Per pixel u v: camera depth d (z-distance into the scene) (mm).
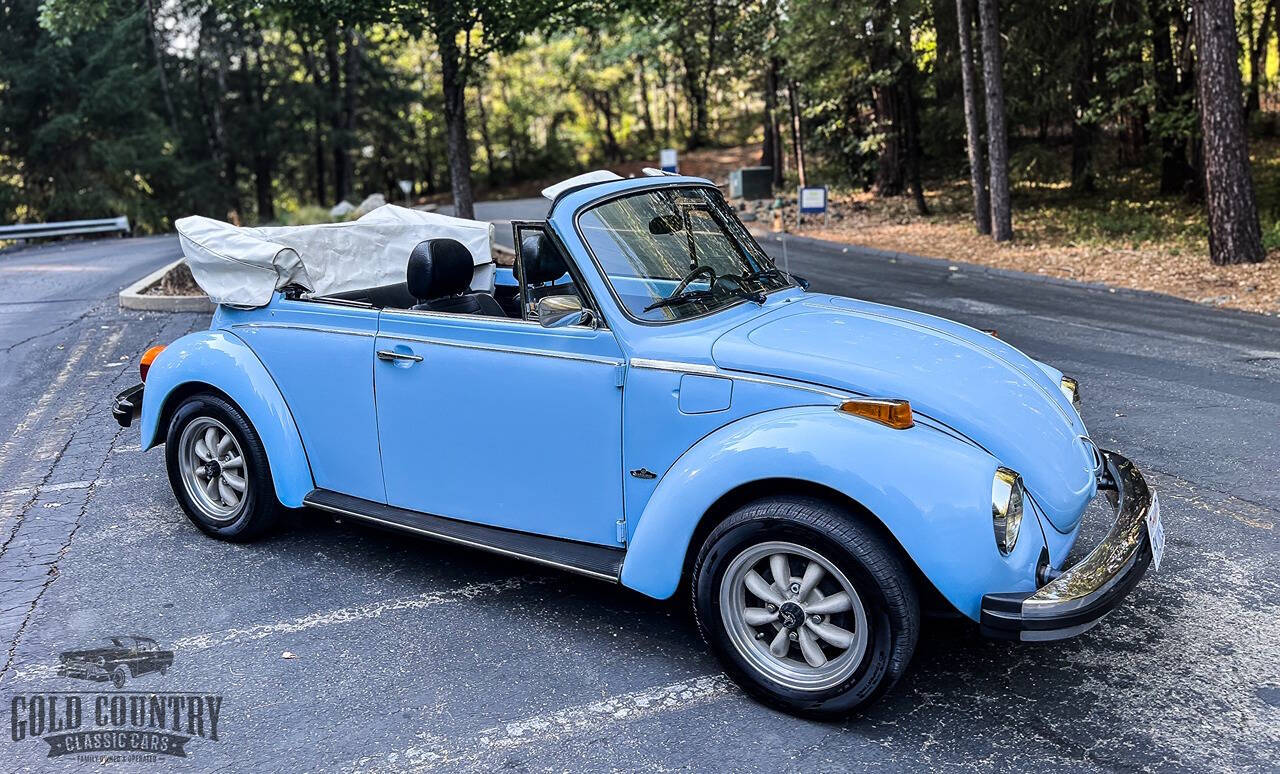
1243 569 4281
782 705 3229
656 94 62750
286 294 4555
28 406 7438
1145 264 14320
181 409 4711
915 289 12992
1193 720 3150
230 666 3623
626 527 3598
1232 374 7809
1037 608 2840
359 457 4309
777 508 3090
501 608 4090
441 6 13578
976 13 21578
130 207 33719
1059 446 3352
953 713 3236
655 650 3715
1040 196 24234
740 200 27547
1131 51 19516
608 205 3771
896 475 2916
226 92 41500
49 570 4492
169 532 4957
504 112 52312
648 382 3451
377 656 3684
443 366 3939
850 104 26078
